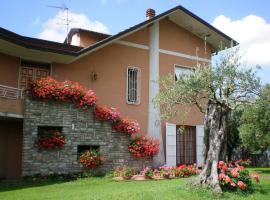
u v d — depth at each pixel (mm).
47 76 16031
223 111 11867
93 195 10312
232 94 12016
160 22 19641
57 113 14352
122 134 16078
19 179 13727
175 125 19125
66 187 12039
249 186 11922
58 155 14086
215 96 11898
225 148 11875
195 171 15812
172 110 13867
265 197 11195
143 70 18703
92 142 15094
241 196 11031
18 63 15430
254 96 12188
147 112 18547
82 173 14461
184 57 20266
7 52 14953
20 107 13672
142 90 18516
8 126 15312
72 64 16641
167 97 12305
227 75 11906
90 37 18625
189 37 20734
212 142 11641
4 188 11922
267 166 27547
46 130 14242
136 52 18609
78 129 14773
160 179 14477
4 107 13062
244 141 19891
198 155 19953
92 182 13195
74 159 14453
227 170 11734
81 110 14961
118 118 15906
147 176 14500
